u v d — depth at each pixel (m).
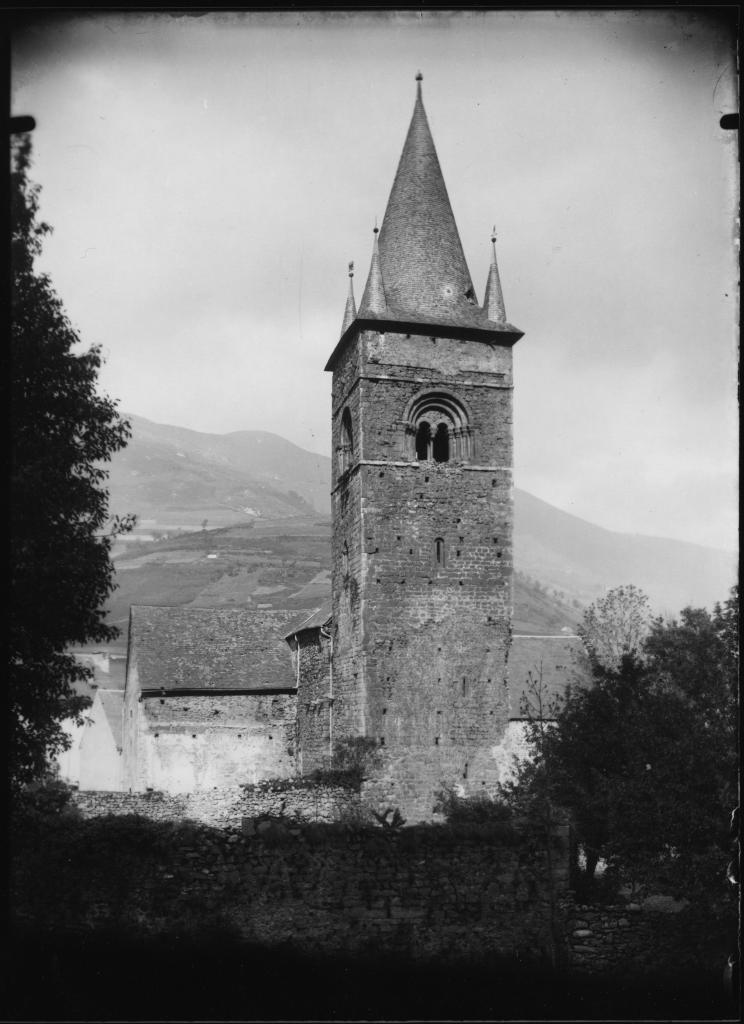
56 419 18.70
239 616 47.16
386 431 37.81
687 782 19.92
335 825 20.83
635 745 21.28
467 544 37.88
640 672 23.03
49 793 20.58
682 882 19.23
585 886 21.94
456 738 36.47
